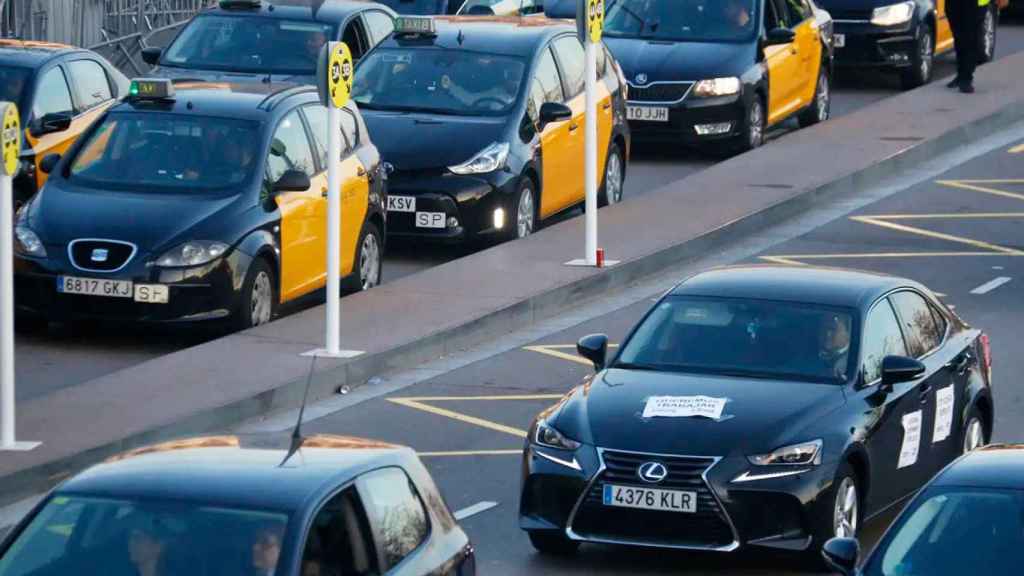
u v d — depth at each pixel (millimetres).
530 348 48312
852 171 66750
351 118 52562
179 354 44469
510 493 36625
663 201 62812
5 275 36719
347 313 48844
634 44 70750
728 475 30594
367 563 21656
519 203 57031
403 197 55656
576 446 31359
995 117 76500
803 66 74375
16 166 36719
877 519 34625
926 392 34250
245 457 22562
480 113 57594
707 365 33406
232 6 66812
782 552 31125
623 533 31078
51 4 78188
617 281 54062
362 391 44094
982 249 59281
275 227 47688
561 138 59406
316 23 66375
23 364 45281
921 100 79250
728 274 35844
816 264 57281
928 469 34469
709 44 70750
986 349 37500
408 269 56500
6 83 56438
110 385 41719
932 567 23156
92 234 46219
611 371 33656
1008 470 24547
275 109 49500
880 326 34312
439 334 47062
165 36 85812
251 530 20953
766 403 31891
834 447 31250
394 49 59500
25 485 35594
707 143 70438
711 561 32250
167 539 20875
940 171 69875
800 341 33562
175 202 47062
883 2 82625
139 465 22156
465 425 41594
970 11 79750
